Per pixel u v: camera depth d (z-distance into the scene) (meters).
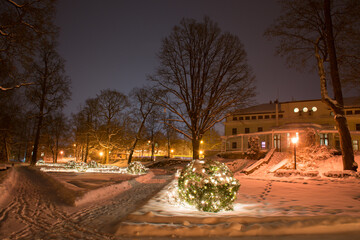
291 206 7.93
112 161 56.34
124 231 5.58
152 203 8.02
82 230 5.93
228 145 47.84
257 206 7.92
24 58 15.50
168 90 26.39
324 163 24.64
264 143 42.94
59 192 11.06
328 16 20.56
